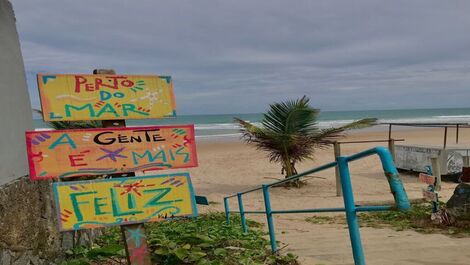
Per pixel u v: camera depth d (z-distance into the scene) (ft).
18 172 12.57
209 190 46.52
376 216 28.68
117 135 10.89
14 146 12.49
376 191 42.57
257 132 45.21
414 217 26.30
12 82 12.90
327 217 31.19
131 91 11.33
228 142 110.83
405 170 52.47
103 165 10.60
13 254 11.29
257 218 31.83
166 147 11.20
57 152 10.30
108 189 10.53
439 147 47.03
